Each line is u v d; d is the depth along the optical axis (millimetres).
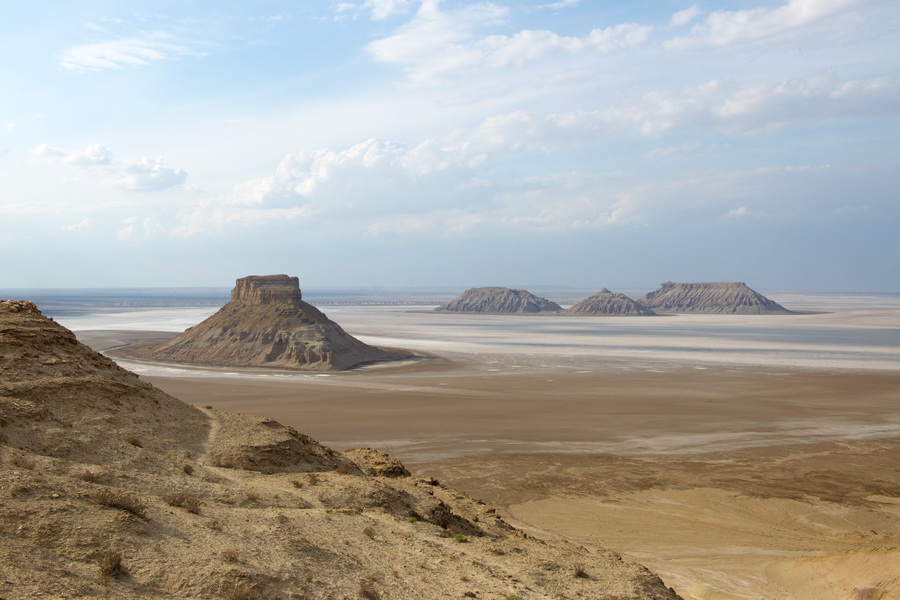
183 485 18859
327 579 14508
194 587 12609
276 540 15711
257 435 26047
